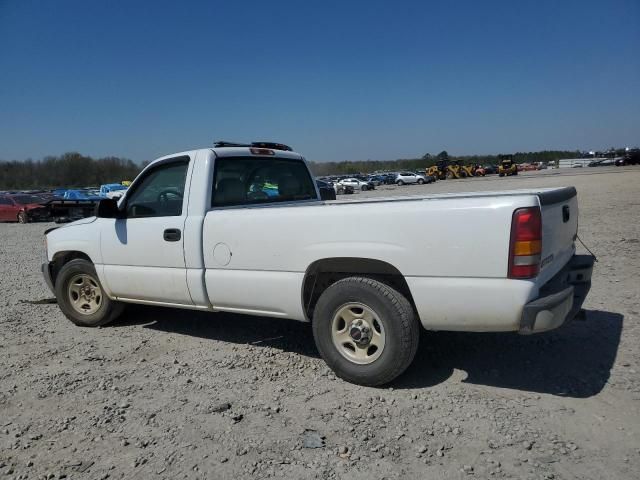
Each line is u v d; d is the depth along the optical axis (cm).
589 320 512
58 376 427
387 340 369
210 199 464
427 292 353
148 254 490
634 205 1681
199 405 365
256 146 557
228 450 305
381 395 371
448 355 439
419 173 7469
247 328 546
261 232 418
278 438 317
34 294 777
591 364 407
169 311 627
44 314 639
